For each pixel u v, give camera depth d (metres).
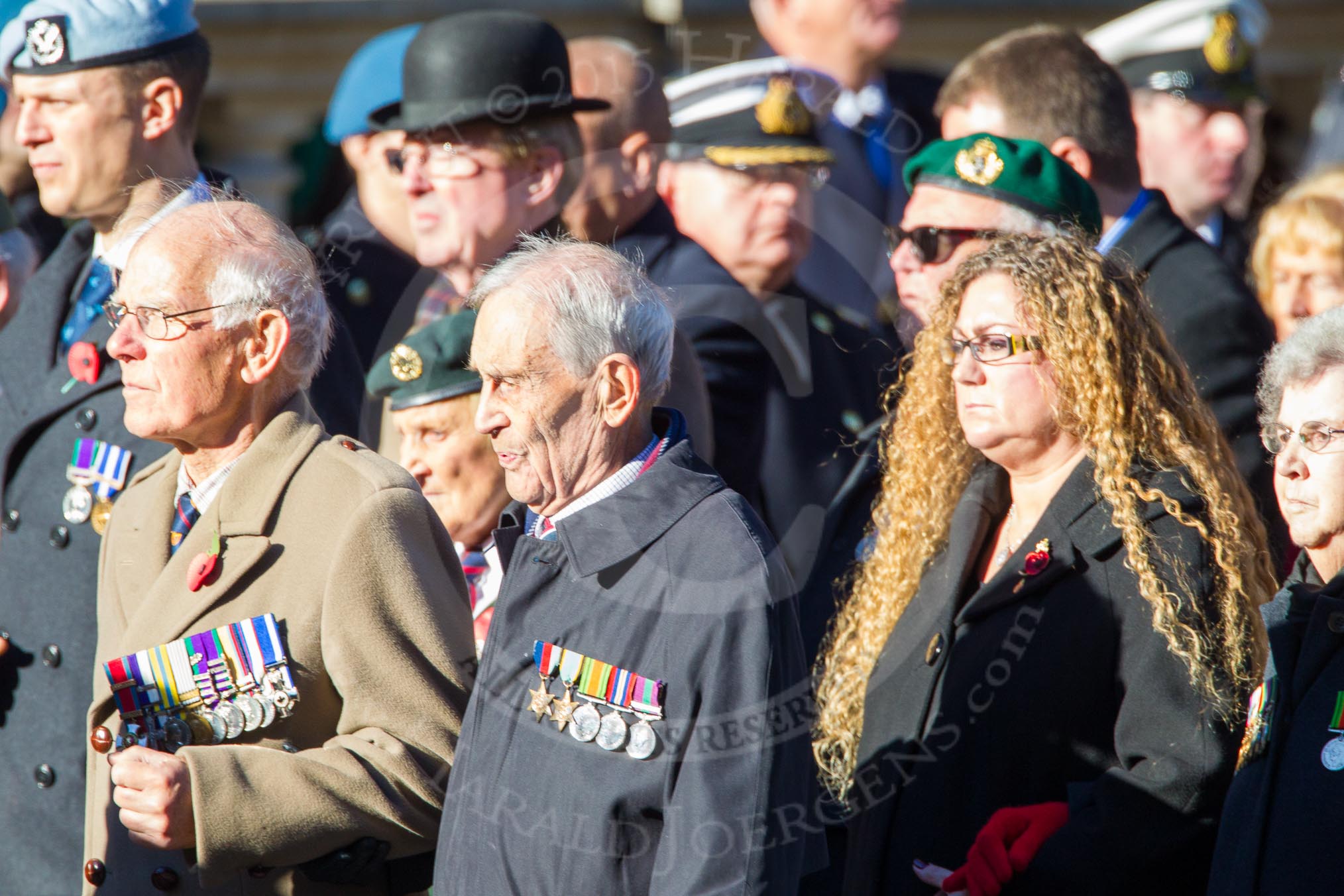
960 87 13.71
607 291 8.62
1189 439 9.73
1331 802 7.79
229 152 28.73
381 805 9.02
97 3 12.38
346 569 9.23
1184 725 8.76
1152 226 13.20
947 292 10.30
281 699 9.20
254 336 9.56
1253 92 17.39
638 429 8.85
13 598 11.70
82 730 11.33
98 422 11.75
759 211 11.91
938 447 10.48
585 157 11.86
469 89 11.58
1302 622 8.31
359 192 16.28
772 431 11.60
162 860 9.55
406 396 11.11
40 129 12.44
